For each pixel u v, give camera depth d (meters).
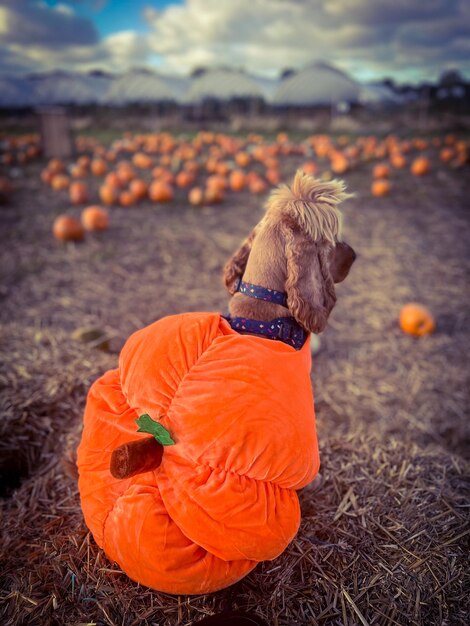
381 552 0.95
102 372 1.50
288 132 12.63
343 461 1.21
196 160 6.70
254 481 0.72
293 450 0.72
